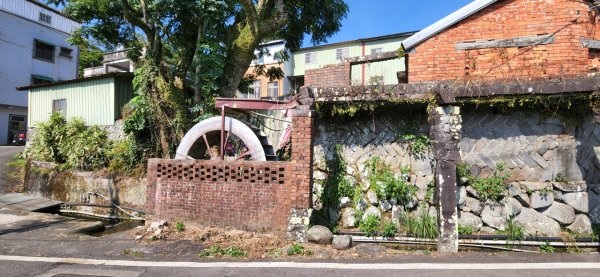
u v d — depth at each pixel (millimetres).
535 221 6414
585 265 5270
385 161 7242
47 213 10336
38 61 24672
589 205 6348
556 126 6555
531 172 6586
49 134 13297
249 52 11961
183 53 12078
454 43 7426
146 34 11516
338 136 7551
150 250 6145
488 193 6551
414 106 6766
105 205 10469
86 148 11781
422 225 6543
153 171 7773
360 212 7117
